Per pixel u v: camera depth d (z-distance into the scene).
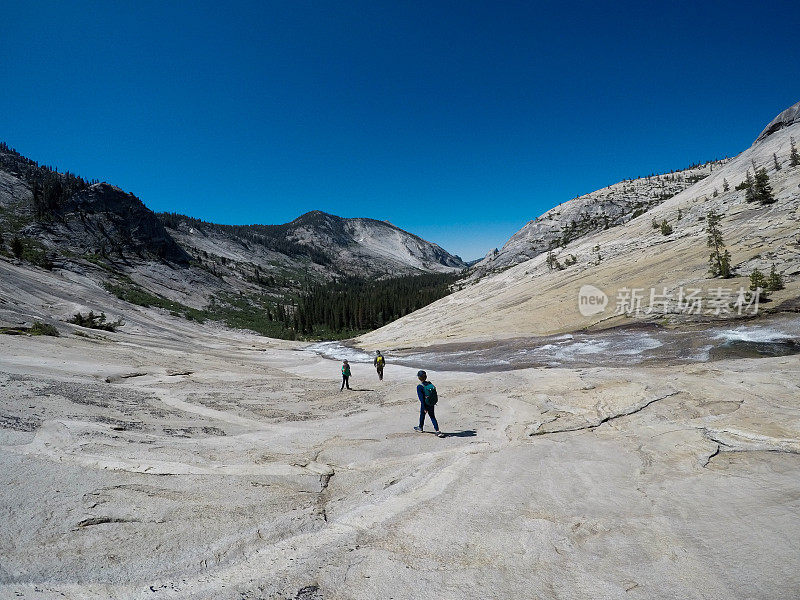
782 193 37.50
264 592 3.50
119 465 6.00
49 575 3.47
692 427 8.20
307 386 19.38
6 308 29.91
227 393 15.88
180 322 61.53
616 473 6.22
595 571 3.63
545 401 12.02
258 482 5.96
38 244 76.06
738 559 3.55
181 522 4.58
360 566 3.90
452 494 5.70
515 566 3.80
